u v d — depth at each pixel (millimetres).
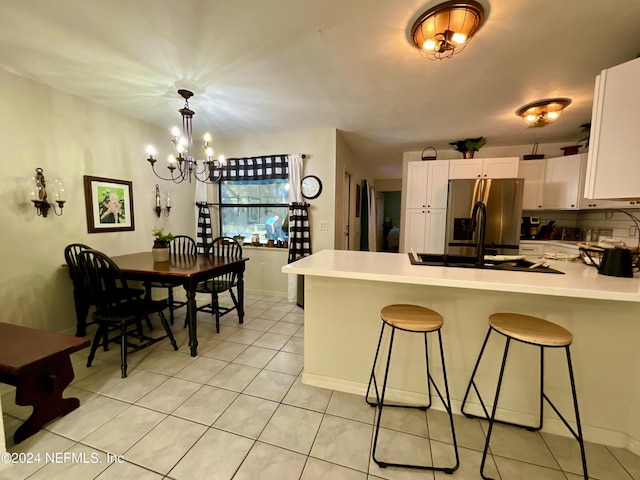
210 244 4008
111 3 1471
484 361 1682
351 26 1647
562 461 1407
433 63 2033
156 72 2203
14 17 1578
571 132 3635
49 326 2562
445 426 1631
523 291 1272
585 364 1526
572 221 4141
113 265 2143
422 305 1749
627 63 1342
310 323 1972
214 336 2764
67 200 2656
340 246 4145
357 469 1346
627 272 1418
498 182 3547
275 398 1847
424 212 4238
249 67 2113
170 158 2754
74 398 1713
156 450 1433
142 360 2297
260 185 4172
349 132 3807
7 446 1436
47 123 2482
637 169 1344
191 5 1483
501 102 2713
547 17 1543
